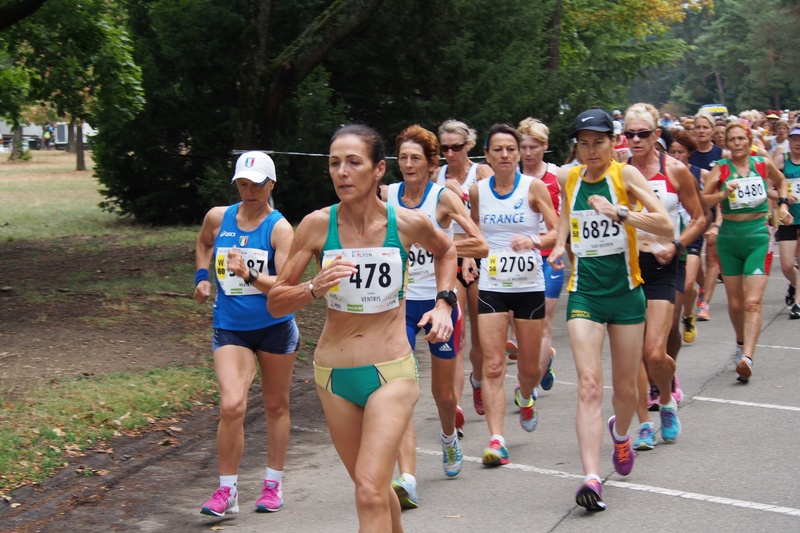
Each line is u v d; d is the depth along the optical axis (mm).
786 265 11523
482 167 7266
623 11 32719
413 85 19828
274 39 18984
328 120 18156
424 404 7953
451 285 4195
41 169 46000
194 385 7676
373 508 3707
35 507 5305
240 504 5508
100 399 6961
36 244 17297
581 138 5305
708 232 10188
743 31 87875
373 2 14555
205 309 10539
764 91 82375
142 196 20938
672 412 6484
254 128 15039
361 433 4023
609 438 6777
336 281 3775
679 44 34062
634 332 5320
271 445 5406
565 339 10703
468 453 6453
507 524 5062
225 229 5344
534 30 19781
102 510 5324
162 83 19641
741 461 6074
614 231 5266
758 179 8625
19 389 7012
